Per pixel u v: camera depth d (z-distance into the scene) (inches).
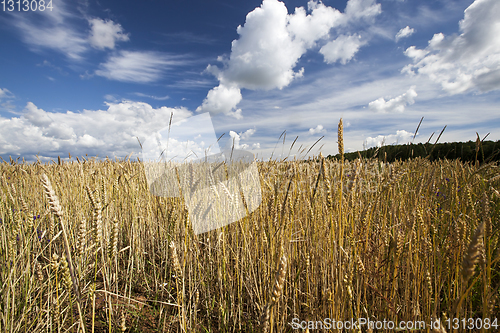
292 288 86.5
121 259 125.8
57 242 119.3
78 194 133.8
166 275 110.0
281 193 85.1
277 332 65.9
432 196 98.2
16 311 82.0
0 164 162.7
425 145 105.4
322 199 81.8
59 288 77.6
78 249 50.8
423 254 66.9
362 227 71.2
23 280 89.0
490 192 95.5
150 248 134.3
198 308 96.2
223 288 98.0
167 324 85.4
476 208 88.8
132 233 114.1
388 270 70.1
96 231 49.0
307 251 87.8
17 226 84.1
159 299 98.2
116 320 81.6
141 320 86.7
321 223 81.0
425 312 68.7
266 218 91.5
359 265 65.5
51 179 142.6
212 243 100.3
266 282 79.4
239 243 100.7
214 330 87.7
